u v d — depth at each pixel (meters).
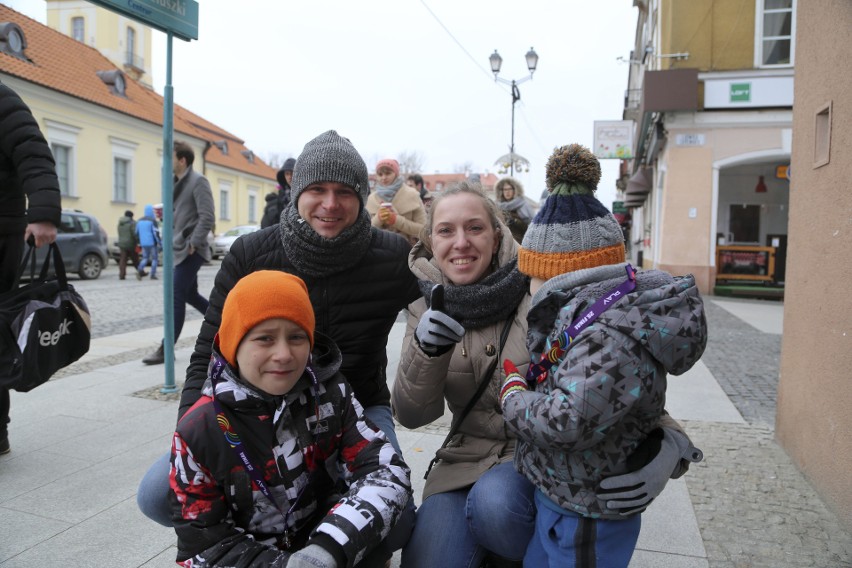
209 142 34.16
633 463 1.61
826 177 2.94
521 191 6.91
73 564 2.42
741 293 13.06
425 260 2.13
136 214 27.88
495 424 2.00
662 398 1.58
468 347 2.00
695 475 3.24
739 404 4.55
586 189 1.71
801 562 2.43
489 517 1.76
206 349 2.10
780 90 12.63
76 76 25.42
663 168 14.03
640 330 1.49
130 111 26.86
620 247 1.70
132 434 3.83
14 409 4.31
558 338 1.62
